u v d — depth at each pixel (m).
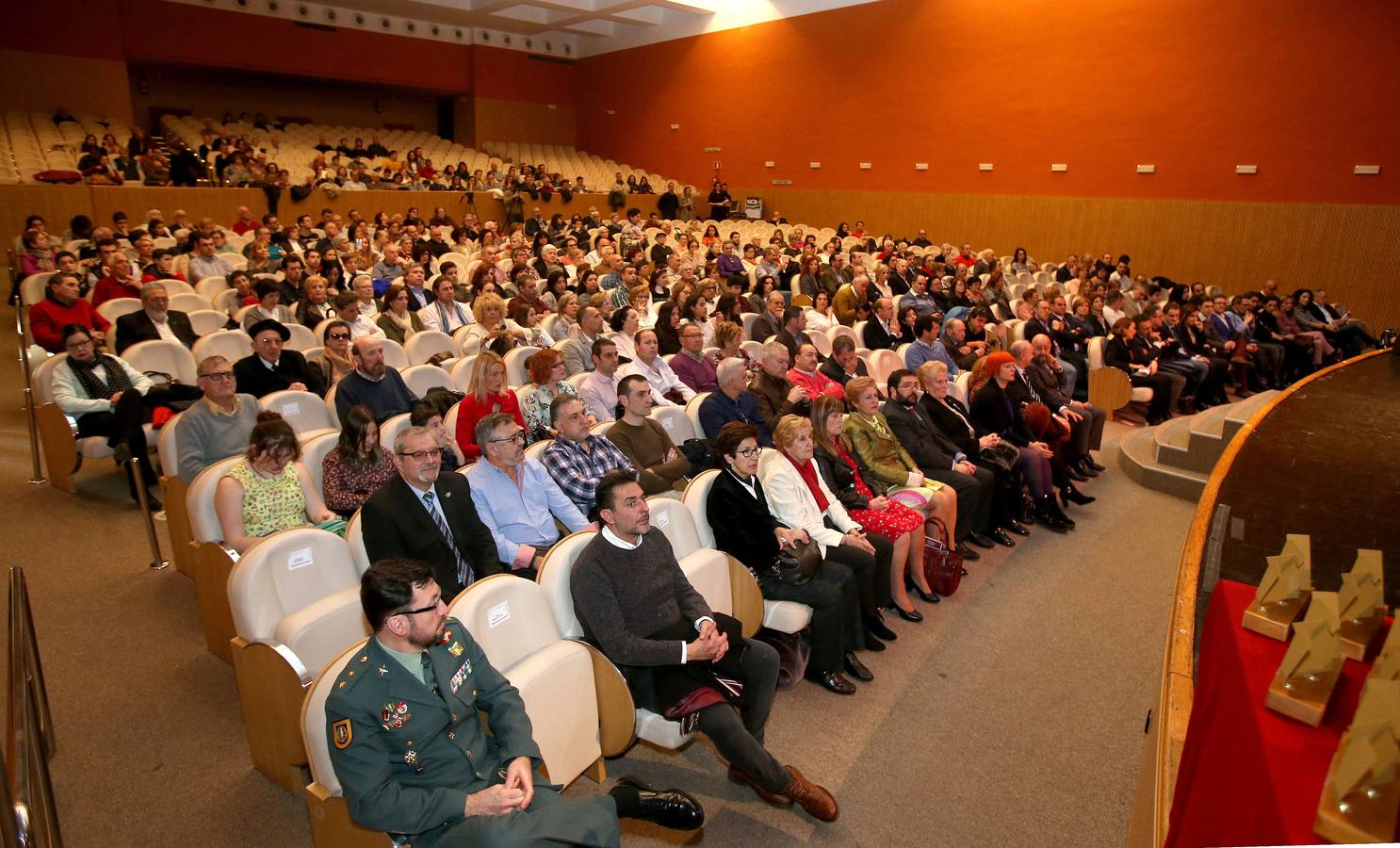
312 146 17.03
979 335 7.88
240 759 2.76
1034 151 13.59
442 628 2.04
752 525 3.33
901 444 4.55
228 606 3.13
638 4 17.23
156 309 5.69
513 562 3.26
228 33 16.69
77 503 4.68
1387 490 3.35
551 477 3.66
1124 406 8.12
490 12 18.23
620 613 2.63
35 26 14.45
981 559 4.70
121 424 4.57
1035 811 2.67
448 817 1.93
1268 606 1.34
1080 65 12.90
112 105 15.37
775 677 2.81
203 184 12.54
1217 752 1.25
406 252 10.32
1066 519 5.21
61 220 10.83
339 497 3.50
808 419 3.92
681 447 4.54
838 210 16.42
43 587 3.79
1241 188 11.62
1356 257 10.75
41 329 5.64
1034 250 13.79
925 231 15.14
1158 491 6.04
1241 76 11.39
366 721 1.94
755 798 2.71
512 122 20.61
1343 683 1.17
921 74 14.80
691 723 2.59
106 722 2.92
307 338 6.04
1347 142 10.65
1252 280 11.67
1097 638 3.82
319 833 2.15
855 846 2.50
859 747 2.97
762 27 17.16
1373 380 6.22
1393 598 2.38
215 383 3.84
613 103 20.59
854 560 3.54
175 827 2.46
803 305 9.84
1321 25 10.65
